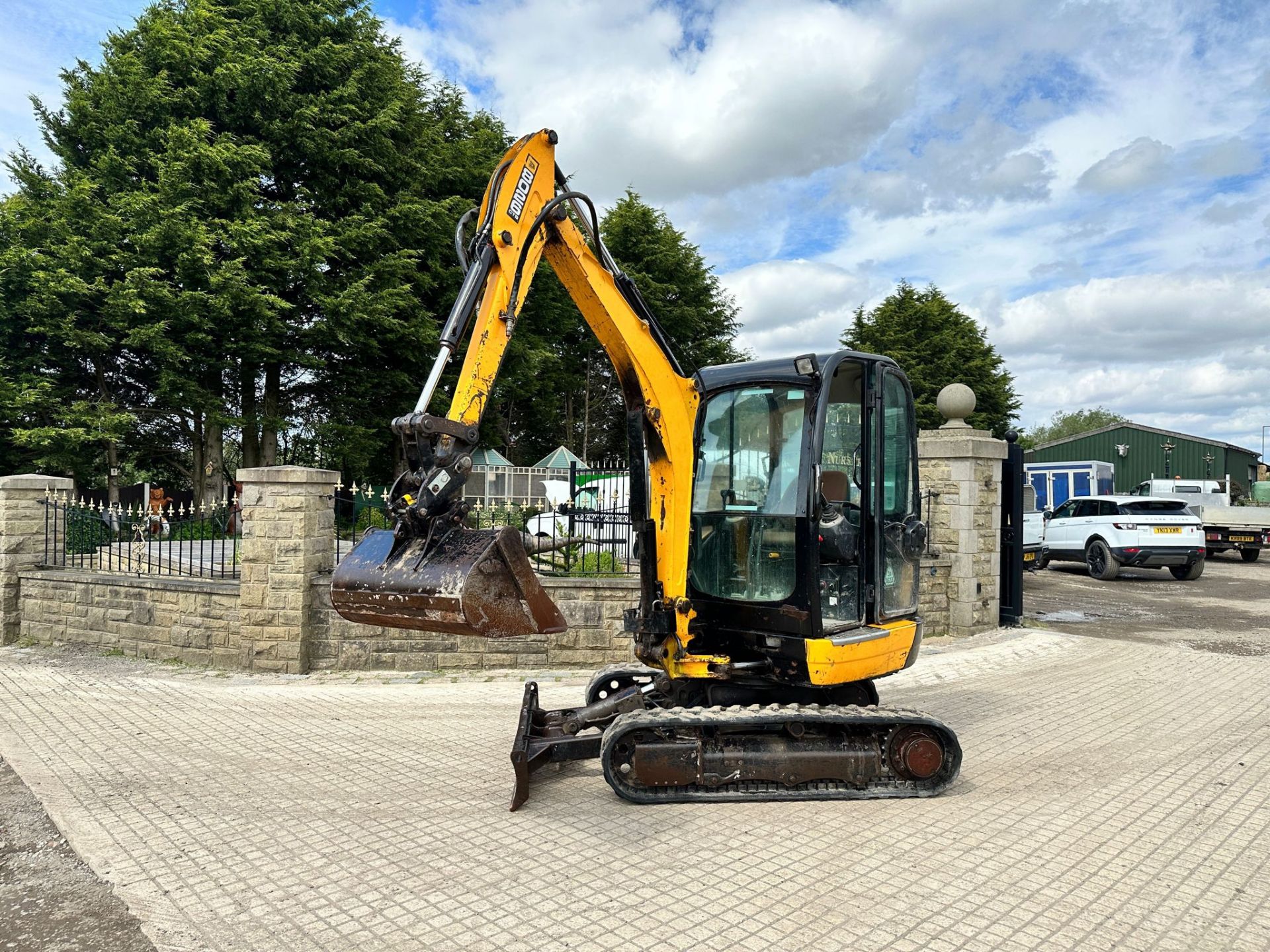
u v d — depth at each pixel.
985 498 11.06
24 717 6.71
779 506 5.22
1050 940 3.29
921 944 3.25
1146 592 16.17
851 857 4.06
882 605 5.46
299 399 24.23
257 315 19.44
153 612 8.95
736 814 4.63
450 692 7.62
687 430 5.26
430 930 3.36
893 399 5.79
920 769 4.88
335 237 20.59
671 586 5.14
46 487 10.15
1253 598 15.14
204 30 20.59
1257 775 5.36
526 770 4.68
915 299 43.31
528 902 3.60
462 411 4.31
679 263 36.97
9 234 20.64
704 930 3.36
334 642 8.48
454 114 28.08
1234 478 42.72
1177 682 8.20
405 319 22.50
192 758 5.67
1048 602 14.61
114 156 19.77
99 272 19.45
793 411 5.27
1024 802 4.86
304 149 20.77
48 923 3.46
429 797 4.92
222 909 3.56
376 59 22.72
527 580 4.14
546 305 26.22
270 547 8.32
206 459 22.39
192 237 18.48
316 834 4.36
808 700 5.41
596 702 5.80
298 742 6.05
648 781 4.70
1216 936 3.34
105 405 20.28
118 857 4.09
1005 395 41.72
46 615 9.70
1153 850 4.18
